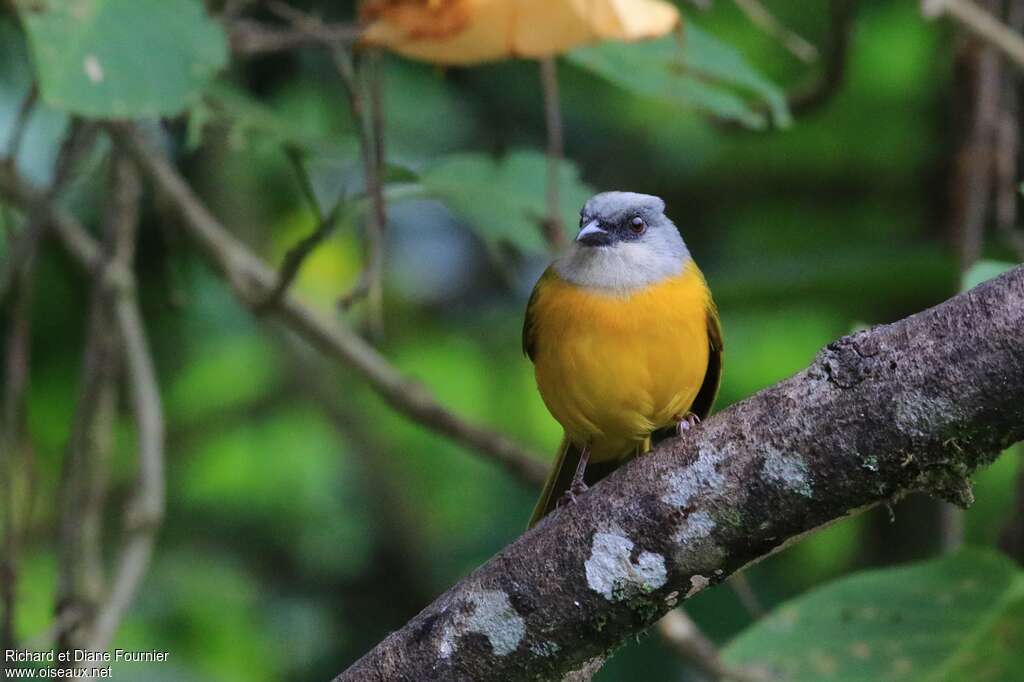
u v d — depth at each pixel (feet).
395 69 44.19
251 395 47.88
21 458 35.88
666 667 41.73
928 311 18.29
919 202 46.75
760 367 49.08
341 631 45.09
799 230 48.80
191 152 41.73
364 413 48.11
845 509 18.90
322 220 31.32
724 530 19.34
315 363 46.91
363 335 49.29
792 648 27.17
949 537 33.01
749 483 19.04
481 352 50.80
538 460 35.09
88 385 32.45
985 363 17.58
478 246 50.26
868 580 27.81
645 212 30.30
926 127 45.98
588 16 23.21
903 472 18.35
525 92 45.80
